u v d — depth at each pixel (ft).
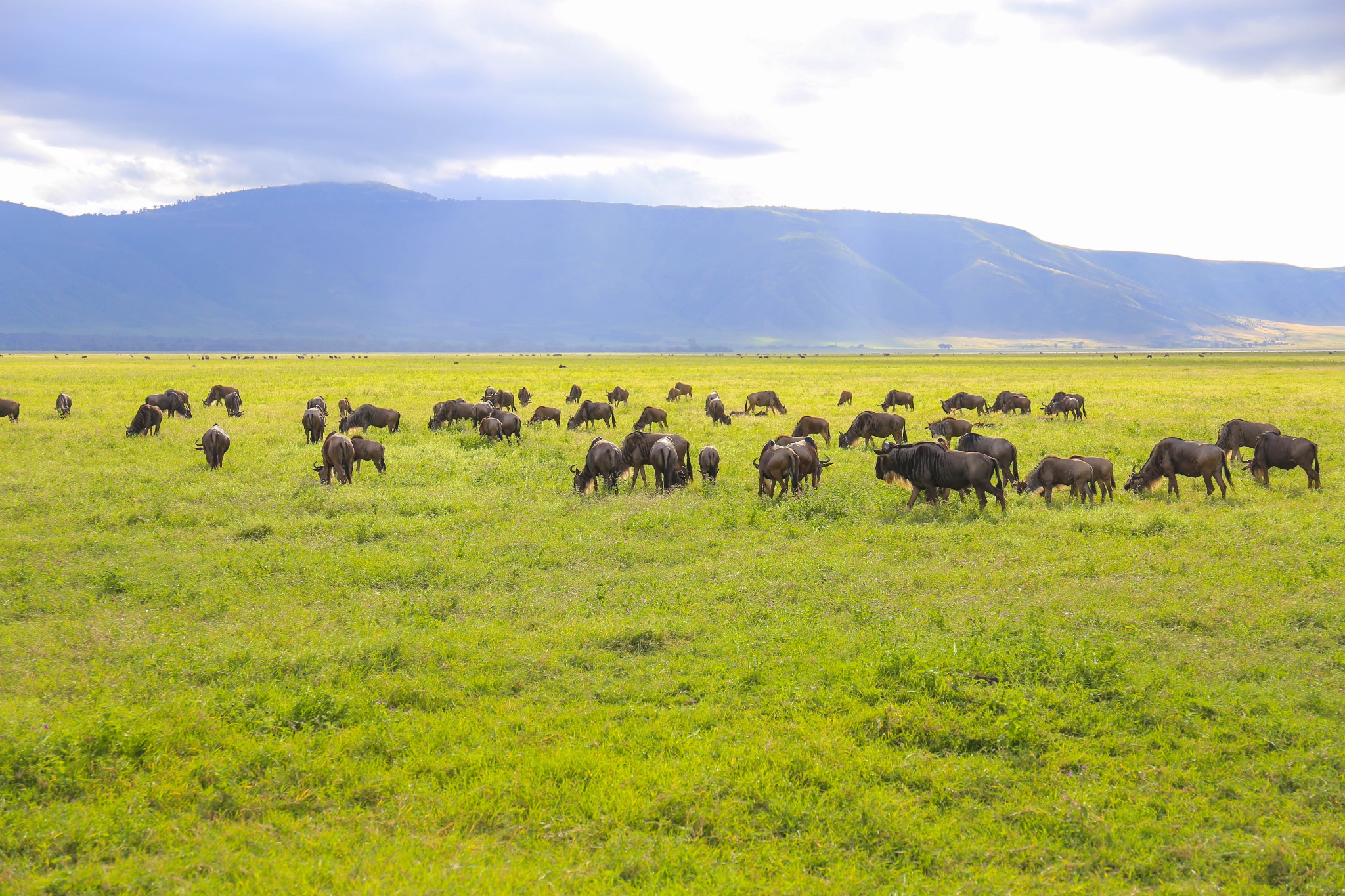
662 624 33.47
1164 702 25.88
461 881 17.83
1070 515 51.21
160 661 29.60
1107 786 22.00
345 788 21.86
